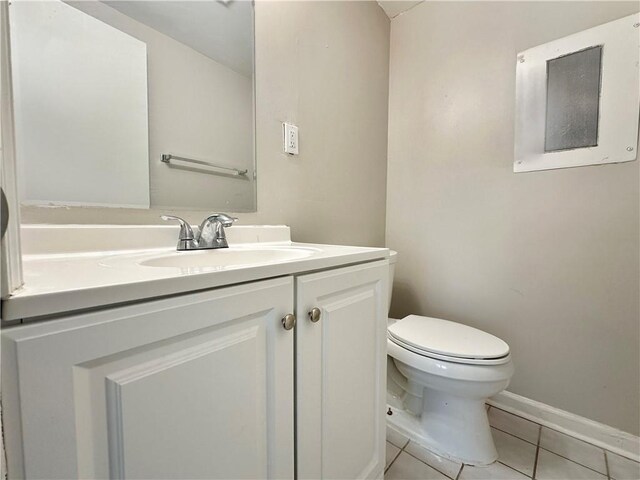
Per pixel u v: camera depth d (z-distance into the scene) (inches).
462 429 42.5
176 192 35.6
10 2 24.9
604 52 43.2
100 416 13.4
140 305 14.3
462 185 58.1
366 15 61.0
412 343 42.3
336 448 27.4
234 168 40.7
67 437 12.4
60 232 25.9
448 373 38.6
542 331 50.3
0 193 10.9
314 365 24.5
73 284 13.4
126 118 31.7
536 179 49.8
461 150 58.1
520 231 51.7
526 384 52.1
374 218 65.6
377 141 65.8
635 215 42.1
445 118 60.1
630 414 43.4
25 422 11.4
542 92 48.5
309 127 50.1
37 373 11.6
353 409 29.4
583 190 45.7
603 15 43.3
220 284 17.5
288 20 46.0
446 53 59.5
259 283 19.9
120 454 13.9
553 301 49.1
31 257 24.3
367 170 63.1
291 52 46.6
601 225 44.6
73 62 28.2
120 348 13.7
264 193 44.1
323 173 52.9
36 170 26.0
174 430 15.9
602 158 43.9
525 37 50.0
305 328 23.4
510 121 52.1
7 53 12.0
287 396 22.2
